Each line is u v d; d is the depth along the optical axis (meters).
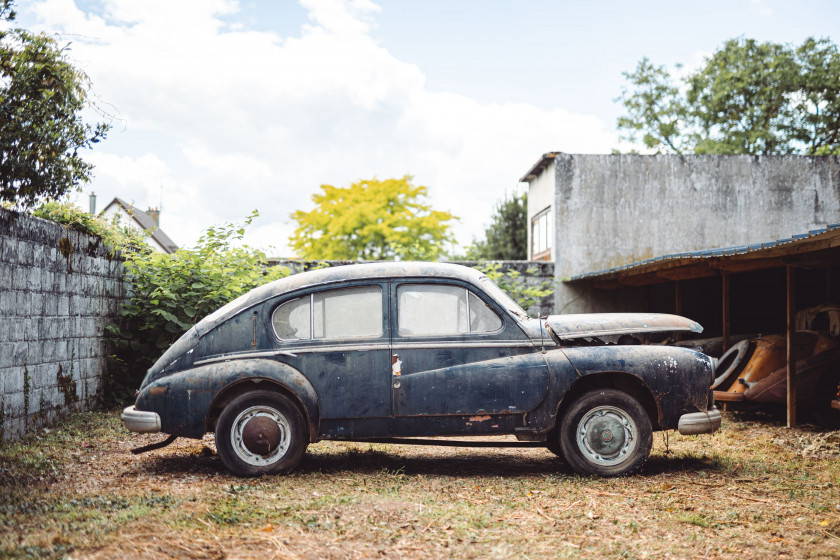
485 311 6.06
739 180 17.41
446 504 4.94
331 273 6.18
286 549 3.92
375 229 34.50
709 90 32.25
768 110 31.09
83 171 8.45
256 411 5.89
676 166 17.38
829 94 30.47
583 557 3.89
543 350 6.00
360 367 5.92
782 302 14.24
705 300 15.46
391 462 6.61
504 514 4.72
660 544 4.12
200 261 10.71
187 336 6.19
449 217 35.97
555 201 17.22
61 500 4.88
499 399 5.88
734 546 4.11
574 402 5.92
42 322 7.73
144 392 6.06
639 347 6.11
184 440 7.61
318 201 37.09
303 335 6.04
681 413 6.00
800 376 8.86
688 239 17.33
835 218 17.44
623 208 17.28
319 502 4.87
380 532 4.23
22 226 7.22
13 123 7.38
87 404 9.09
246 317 6.08
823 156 17.47
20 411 7.19
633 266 11.94
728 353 10.00
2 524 4.25
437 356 5.94
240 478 5.80
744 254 8.62
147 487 5.44
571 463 5.90
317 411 5.89
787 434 8.25
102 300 9.60
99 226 9.42
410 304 6.06
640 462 5.88
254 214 11.32
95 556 3.70
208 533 4.15
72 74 7.85
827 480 5.85
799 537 4.29
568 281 15.98
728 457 6.69
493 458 6.89
